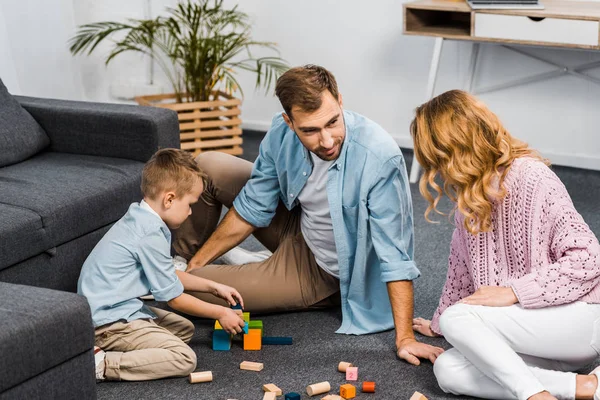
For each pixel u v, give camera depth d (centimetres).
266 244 256
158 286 209
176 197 210
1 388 161
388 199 214
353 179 217
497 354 179
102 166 262
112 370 202
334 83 200
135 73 424
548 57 361
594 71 356
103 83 426
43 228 226
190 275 223
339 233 222
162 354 202
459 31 337
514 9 315
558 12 309
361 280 225
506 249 192
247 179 248
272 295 236
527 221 185
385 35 389
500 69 371
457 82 382
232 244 243
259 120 430
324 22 399
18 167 261
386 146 215
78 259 240
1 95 271
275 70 396
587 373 203
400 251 216
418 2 338
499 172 188
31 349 166
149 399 195
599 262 179
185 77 393
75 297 177
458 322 184
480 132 183
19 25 371
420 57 385
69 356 175
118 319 206
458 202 188
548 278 180
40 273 228
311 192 225
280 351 219
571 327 182
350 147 217
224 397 196
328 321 236
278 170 230
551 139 373
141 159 268
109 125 269
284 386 201
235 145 384
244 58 421
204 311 212
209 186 249
